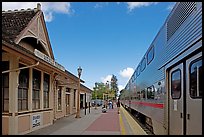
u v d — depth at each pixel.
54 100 18.67
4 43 8.90
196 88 5.72
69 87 25.12
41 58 12.47
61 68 16.75
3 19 14.28
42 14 15.02
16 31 12.84
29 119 12.59
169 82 8.31
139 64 17.83
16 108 11.03
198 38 5.44
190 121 6.10
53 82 16.55
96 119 20.30
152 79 11.51
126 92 35.47
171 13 7.84
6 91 11.19
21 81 12.04
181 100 6.87
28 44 14.18
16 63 11.06
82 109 38.94
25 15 14.52
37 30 14.55
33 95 13.50
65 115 23.59
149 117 12.62
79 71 23.00
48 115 15.59
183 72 6.72
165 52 8.62
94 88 81.62
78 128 14.29
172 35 7.67
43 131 12.91
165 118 8.41
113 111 33.56
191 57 6.11
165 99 8.44
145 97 14.10
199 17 5.41
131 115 25.55
